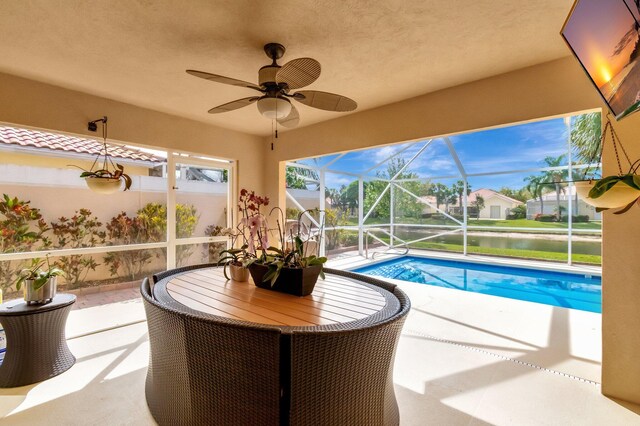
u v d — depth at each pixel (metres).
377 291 1.94
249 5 1.80
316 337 1.24
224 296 1.85
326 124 4.11
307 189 6.54
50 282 2.34
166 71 2.68
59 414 1.87
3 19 1.92
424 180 7.99
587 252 5.92
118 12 1.87
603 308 2.12
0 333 2.36
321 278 2.25
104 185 2.94
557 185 6.16
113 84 2.96
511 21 1.97
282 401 1.32
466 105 2.91
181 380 1.56
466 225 7.39
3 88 2.71
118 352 2.67
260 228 2.12
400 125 3.37
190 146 4.05
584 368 2.44
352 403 1.39
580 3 1.37
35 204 3.26
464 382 2.26
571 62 2.40
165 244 4.04
